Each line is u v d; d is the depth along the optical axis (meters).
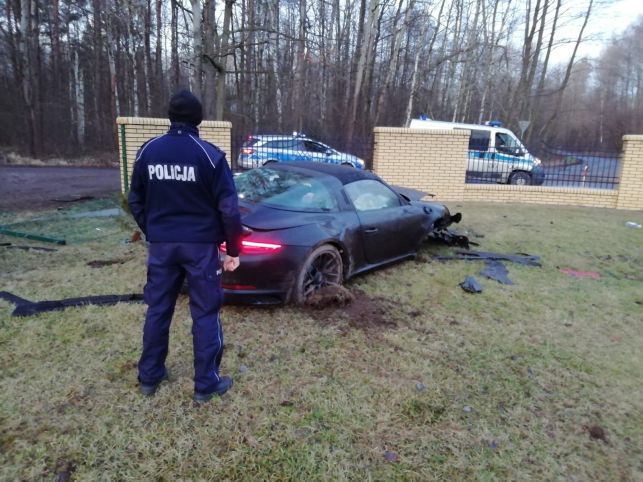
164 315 2.45
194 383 2.60
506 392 2.80
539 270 5.44
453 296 4.43
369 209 4.66
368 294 4.35
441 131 10.11
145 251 5.34
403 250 5.18
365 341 3.36
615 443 2.40
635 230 7.92
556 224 8.18
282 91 26.95
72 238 5.91
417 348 3.30
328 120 25.94
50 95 26.11
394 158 10.13
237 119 24.19
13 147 23.66
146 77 26.73
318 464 2.11
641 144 10.24
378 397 2.66
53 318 3.45
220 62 16.05
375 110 26.41
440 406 2.62
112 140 25.55
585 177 11.30
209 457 2.11
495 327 3.76
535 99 30.00
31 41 22.88
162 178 2.21
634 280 5.27
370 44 22.88
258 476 2.02
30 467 2.00
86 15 25.61
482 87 29.75
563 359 3.28
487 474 2.11
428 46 27.81
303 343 3.27
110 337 3.21
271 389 2.68
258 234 3.52
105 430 2.25
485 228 7.60
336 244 4.11
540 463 2.21
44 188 11.80
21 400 2.46
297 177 4.40
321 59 25.42
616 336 3.73
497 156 12.19
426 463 2.16
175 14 24.02
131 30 23.44
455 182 10.45
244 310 3.77
